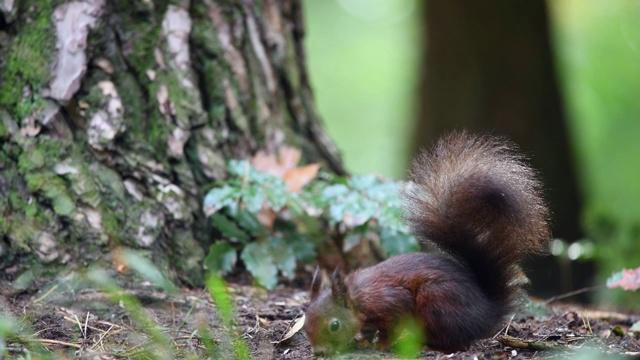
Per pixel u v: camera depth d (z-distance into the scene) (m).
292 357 7.80
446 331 7.61
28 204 9.31
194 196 10.17
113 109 9.83
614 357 7.25
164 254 9.74
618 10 28.25
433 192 8.16
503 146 8.41
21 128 9.52
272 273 10.02
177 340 8.05
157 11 10.36
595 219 17.94
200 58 10.63
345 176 11.91
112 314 8.67
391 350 7.89
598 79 27.11
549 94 20.55
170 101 10.22
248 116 10.96
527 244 7.95
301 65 12.05
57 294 8.88
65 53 9.71
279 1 11.61
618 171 25.41
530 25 20.45
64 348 7.78
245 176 10.14
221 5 10.83
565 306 11.18
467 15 20.66
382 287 7.80
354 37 35.97
